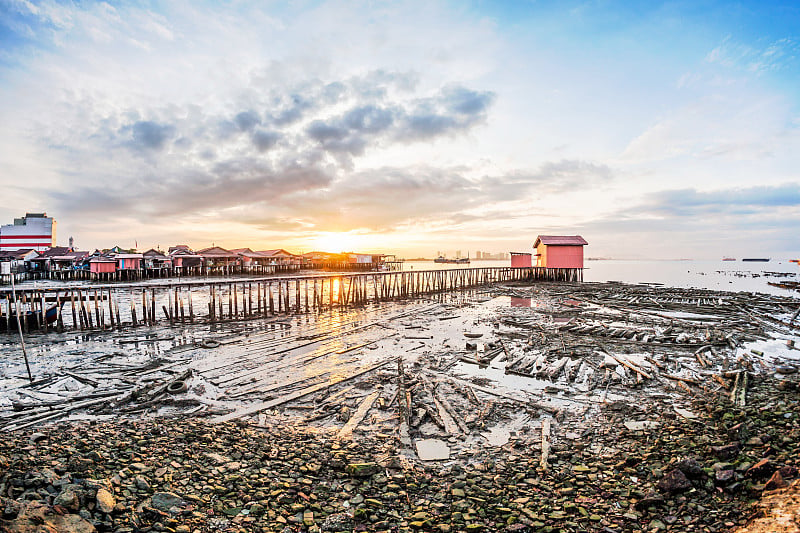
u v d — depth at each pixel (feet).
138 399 37.65
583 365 48.93
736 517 17.69
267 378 44.39
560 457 25.94
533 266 204.74
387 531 18.40
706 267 513.45
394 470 24.30
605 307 104.53
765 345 60.29
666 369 46.44
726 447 23.71
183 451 25.38
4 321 73.31
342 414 33.65
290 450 26.76
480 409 35.06
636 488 21.31
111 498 18.22
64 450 23.82
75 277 198.80
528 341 61.26
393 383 42.16
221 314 85.61
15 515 15.14
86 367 49.75
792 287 168.04
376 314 93.86
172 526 17.84
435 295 137.80
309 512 19.65
